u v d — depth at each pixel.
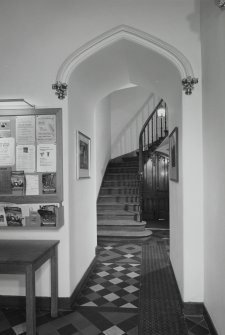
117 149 8.77
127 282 3.37
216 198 2.14
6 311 2.69
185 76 2.63
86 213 3.64
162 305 2.78
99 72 3.26
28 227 2.75
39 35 2.81
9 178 2.76
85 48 2.73
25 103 2.80
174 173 3.24
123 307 2.75
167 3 2.70
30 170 2.75
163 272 3.67
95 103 4.16
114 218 5.89
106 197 6.57
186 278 2.61
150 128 8.48
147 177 7.14
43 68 2.80
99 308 2.73
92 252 4.00
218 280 2.10
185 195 2.62
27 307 2.09
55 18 2.80
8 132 2.78
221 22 1.98
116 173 7.69
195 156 2.62
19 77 2.82
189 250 2.62
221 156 2.01
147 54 2.87
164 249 4.70
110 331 2.33
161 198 7.05
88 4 2.77
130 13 2.73
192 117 2.62
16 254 2.24
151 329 2.35
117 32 2.71
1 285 2.81
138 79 3.70
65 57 2.78
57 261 2.69
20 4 2.83
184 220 2.62
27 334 2.09
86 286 3.26
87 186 3.74
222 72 1.97
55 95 2.78
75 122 3.10
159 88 3.62
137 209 6.11
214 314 2.22
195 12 2.66
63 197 2.76
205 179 2.51
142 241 5.18
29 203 2.74
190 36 2.66
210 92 2.29
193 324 2.43
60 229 2.76
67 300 2.71
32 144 2.75
